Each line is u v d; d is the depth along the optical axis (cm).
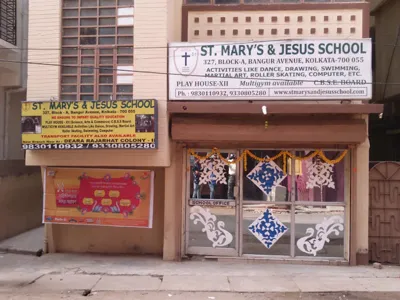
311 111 737
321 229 800
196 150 819
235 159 816
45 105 762
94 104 749
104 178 827
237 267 764
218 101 774
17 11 1108
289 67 752
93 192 828
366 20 797
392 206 798
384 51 1152
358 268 759
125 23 785
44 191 841
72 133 754
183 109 756
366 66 740
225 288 633
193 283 659
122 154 772
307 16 809
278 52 754
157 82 767
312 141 759
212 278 687
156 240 871
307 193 805
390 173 802
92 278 690
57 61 791
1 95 1130
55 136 758
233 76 762
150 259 827
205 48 766
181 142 805
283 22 812
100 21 794
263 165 813
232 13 823
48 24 794
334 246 799
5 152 1139
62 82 794
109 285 651
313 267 766
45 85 791
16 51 1071
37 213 1197
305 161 806
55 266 776
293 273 721
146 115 737
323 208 800
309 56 748
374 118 1236
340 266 775
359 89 741
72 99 791
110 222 820
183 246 821
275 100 764
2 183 1009
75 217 829
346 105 733
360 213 787
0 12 1026
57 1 793
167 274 712
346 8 802
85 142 750
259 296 600
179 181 810
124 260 819
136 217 814
